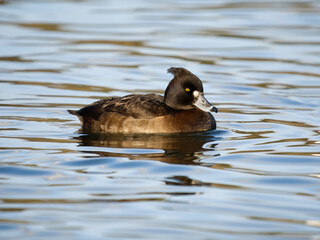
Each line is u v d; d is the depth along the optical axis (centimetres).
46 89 1602
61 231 736
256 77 1764
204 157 1059
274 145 1141
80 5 2806
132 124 1232
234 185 914
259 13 2672
